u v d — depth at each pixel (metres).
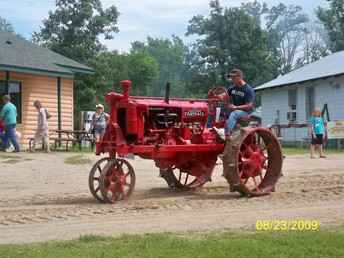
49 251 5.89
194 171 11.34
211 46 48.50
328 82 30.11
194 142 10.66
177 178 12.50
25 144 23.22
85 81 43.06
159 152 10.13
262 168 10.59
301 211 8.55
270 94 35.22
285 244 6.04
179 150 10.32
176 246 6.00
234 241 6.18
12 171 14.34
